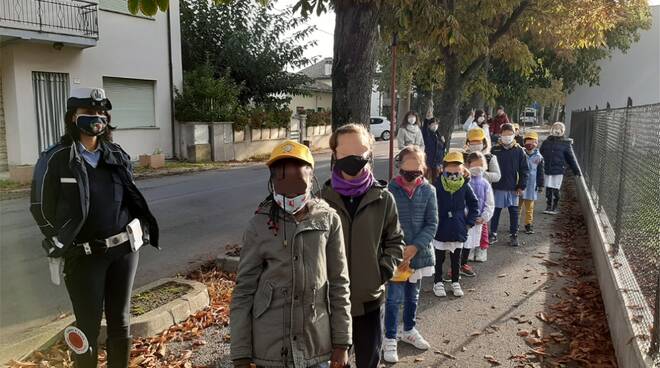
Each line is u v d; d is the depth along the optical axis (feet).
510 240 25.09
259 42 73.77
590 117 36.68
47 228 10.00
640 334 11.42
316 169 54.70
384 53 59.26
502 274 20.21
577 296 17.69
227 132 64.49
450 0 36.17
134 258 11.08
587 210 28.58
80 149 10.32
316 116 85.87
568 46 50.83
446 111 41.24
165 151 61.52
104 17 53.52
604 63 86.38
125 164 10.96
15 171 43.16
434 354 13.56
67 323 14.88
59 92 50.70
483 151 25.41
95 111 10.27
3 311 16.02
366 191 10.24
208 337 14.46
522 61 51.29
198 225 28.86
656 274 11.82
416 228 13.21
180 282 17.28
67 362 12.61
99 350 13.37
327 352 8.34
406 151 13.32
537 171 27.30
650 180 14.07
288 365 7.93
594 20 45.42
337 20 18.11
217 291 18.03
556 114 188.44
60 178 9.98
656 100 84.02
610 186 22.24
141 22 57.47
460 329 15.08
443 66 50.14
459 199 17.38
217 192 39.93
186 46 69.05
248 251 8.25
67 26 49.03
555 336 14.44
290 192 8.02
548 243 25.30
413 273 13.53
